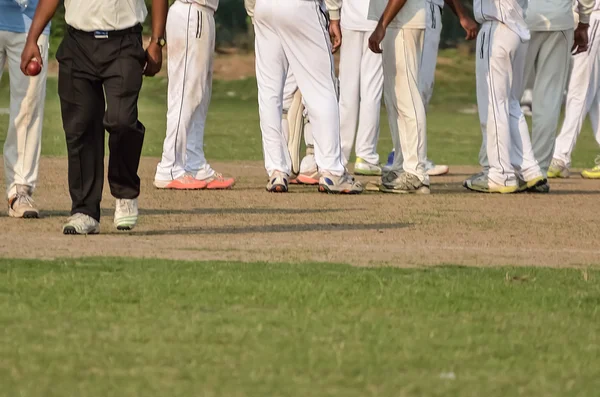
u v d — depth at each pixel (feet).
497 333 57.57
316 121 123.24
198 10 125.59
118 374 48.88
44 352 52.24
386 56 124.47
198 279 69.10
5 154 97.66
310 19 120.88
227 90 419.13
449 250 84.43
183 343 54.13
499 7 124.47
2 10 95.76
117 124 84.58
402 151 126.21
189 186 127.34
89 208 88.33
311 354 52.44
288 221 99.19
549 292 67.87
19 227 91.40
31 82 96.68
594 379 49.73
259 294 65.10
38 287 65.98
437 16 143.74
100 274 70.18
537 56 134.82
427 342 55.26
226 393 46.29
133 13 83.71
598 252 85.61
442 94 410.93
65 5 84.64
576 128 159.22
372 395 46.29
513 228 97.71
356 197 120.78
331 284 68.23
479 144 228.43
